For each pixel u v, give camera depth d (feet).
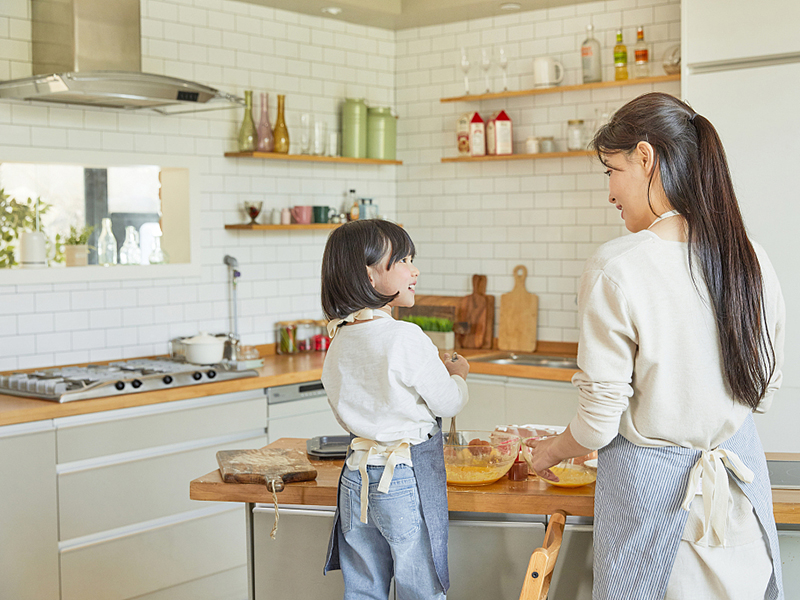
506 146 15.66
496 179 16.37
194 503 12.11
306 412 13.64
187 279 14.30
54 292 12.64
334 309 5.95
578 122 14.84
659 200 5.28
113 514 11.23
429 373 5.70
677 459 5.17
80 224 13.26
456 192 16.89
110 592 11.25
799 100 11.25
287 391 13.35
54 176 12.91
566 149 15.43
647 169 5.23
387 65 17.38
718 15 11.69
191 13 14.08
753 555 5.18
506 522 6.53
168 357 13.88
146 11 13.50
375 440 5.78
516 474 6.67
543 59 15.07
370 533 5.97
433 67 16.97
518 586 6.49
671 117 5.19
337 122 16.52
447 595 6.70
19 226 12.53
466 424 14.79
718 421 5.06
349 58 16.65
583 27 15.17
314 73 16.03
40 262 12.57
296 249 16.02
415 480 5.77
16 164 12.46
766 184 11.53
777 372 5.62
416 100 17.26
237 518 12.66
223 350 13.33
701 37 11.83
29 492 10.40
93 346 13.12
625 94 14.80
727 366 4.98
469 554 6.60
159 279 13.92
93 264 13.39
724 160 5.15
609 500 5.37
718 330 4.98
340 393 5.88
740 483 5.16
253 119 15.02
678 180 5.11
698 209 5.05
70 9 11.44
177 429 11.85
